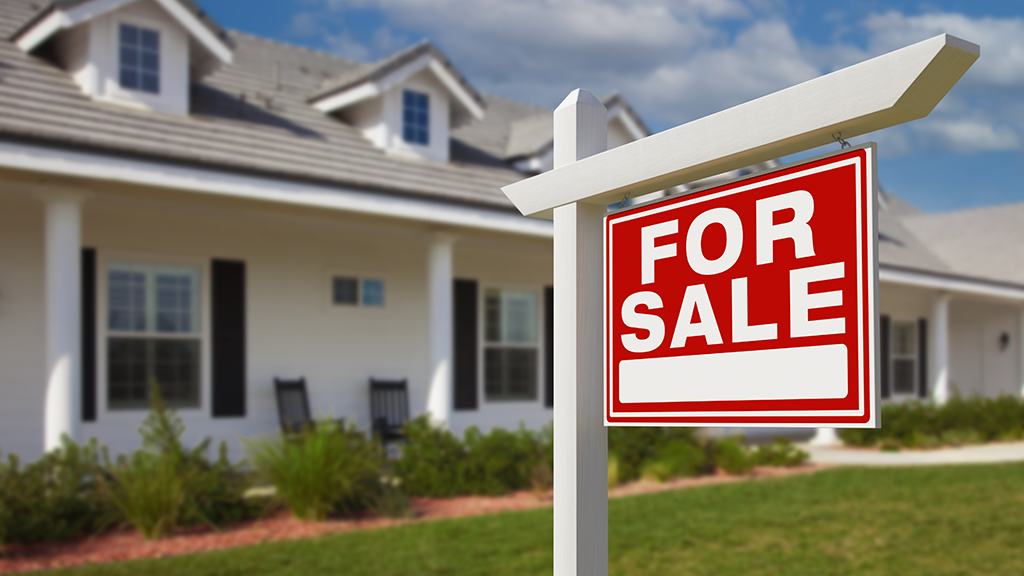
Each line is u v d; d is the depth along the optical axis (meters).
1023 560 5.43
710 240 1.29
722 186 1.27
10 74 7.08
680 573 5.07
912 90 1.02
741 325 1.23
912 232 19.61
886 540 5.93
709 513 6.88
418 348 10.13
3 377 7.40
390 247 9.98
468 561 5.18
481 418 10.38
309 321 9.26
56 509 5.65
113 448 7.84
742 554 5.52
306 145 8.29
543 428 9.15
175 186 6.69
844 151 1.11
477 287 10.49
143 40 7.74
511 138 11.72
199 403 8.48
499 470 7.95
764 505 7.26
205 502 6.16
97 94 7.41
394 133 9.34
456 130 11.28
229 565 5.01
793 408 1.15
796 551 5.61
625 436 9.19
